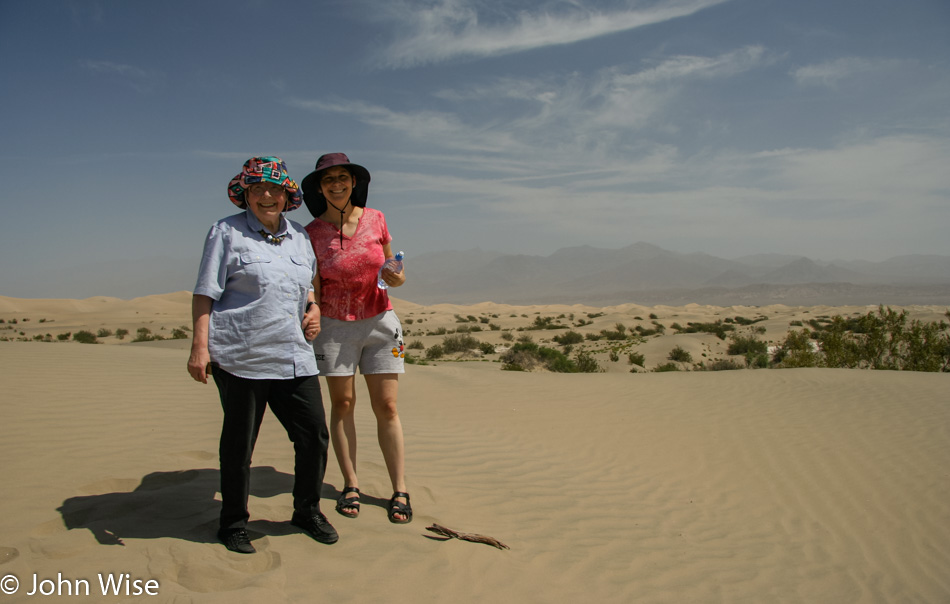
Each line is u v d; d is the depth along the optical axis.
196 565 2.87
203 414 6.41
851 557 4.79
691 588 3.87
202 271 3.04
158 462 4.56
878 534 5.23
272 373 3.10
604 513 5.06
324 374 3.76
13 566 2.74
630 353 37.16
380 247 3.79
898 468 6.66
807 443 7.53
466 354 38.31
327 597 2.80
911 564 4.75
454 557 3.47
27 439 4.84
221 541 3.17
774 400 9.91
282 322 3.14
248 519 3.37
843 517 5.55
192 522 3.42
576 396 10.20
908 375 12.27
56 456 4.46
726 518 5.38
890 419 8.56
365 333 3.81
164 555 2.96
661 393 10.55
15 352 9.59
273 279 3.12
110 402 6.54
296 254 3.30
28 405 5.99
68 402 6.32
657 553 4.36
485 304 134.88
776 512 5.60
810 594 4.10
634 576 3.89
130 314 82.19
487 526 4.25
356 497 3.92
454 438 7.04
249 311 3.07
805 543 4.99
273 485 4.31
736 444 7.49
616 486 5.89
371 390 3.99
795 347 21.39
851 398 9.93
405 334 60.53
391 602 2.88
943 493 6.00
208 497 3.85
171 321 70.12
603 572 3.85
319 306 3.74
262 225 3.23
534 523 4.52
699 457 7.02
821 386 11.06
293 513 3.60
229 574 2.83
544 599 3.29
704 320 75.75
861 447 7.36
